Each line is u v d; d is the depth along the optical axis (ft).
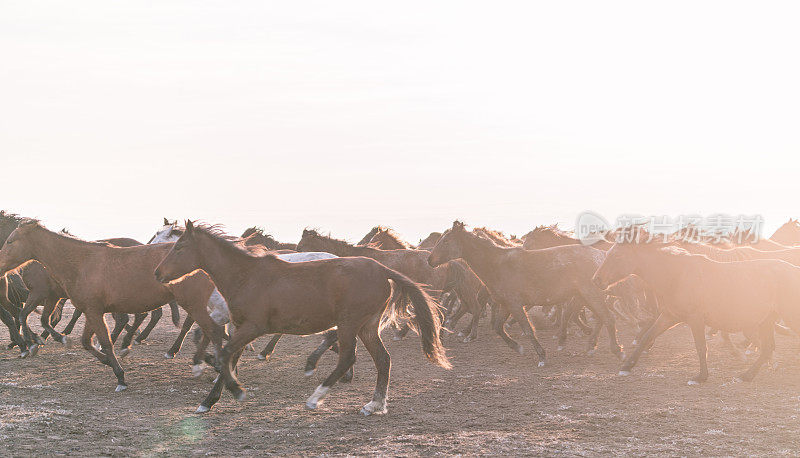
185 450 26.25
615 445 26.53
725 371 41.37
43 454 25.25
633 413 31.71
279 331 31.73
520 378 40.63
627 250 38.60
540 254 45.88
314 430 29.17
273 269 31.63
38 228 37.50
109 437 27.86
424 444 26.81
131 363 45.03
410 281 31.60
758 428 28.73
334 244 54.03
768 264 37.96
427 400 34.99
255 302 31.30
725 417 30.73
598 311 45.50
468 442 26.96
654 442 26.94
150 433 28.55
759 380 38.60
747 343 48.83
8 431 28.12
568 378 40.32
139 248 37.96
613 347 45.70
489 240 46.91
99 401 34.55
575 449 25.91
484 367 44.39
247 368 44.06
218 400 34.30
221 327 39.70
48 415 30.89
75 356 47.44
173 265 31.65
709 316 37.83
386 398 32.22
